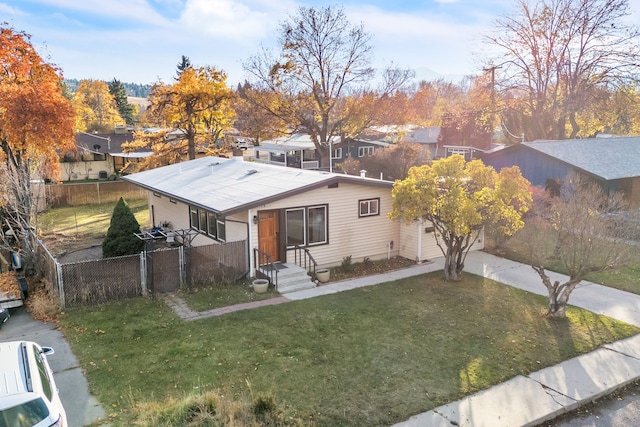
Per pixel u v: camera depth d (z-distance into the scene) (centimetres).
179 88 3428
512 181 1333
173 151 3488
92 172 4553
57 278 1269
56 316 1210
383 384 860
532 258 1494
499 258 1775
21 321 1191
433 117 6228
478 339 1058
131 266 1352
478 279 1514
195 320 1170
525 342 1043
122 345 1028
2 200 1594
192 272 1410
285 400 802
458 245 1470
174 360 953
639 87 3562
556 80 3722
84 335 1084
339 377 884
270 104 3738
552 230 1508
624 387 877
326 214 1616
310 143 4794
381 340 1050
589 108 3750
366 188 1695
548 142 2748
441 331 1101
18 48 1867
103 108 7175
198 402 742
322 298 1338
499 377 891
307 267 1605
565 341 1049
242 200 1464
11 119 1598
